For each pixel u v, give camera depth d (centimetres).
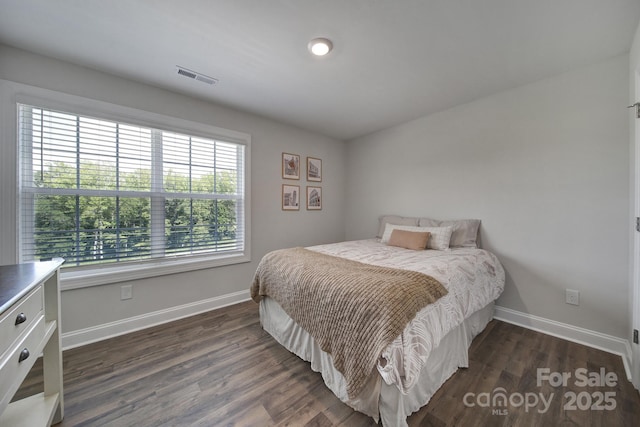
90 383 152
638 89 151
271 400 139
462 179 269
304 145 349
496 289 215
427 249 250
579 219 200
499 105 241
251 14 144
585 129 196
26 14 142
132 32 158
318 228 368
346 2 135
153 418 127
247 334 213
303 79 216
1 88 166
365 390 121
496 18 146
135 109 217
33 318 99
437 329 132
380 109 281
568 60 188
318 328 145
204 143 262
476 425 122
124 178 216
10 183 169
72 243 195
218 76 211
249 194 292
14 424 109
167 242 240
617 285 184
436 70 202
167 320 237
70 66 190
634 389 146
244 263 291
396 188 336
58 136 188
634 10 139
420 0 134
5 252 168
